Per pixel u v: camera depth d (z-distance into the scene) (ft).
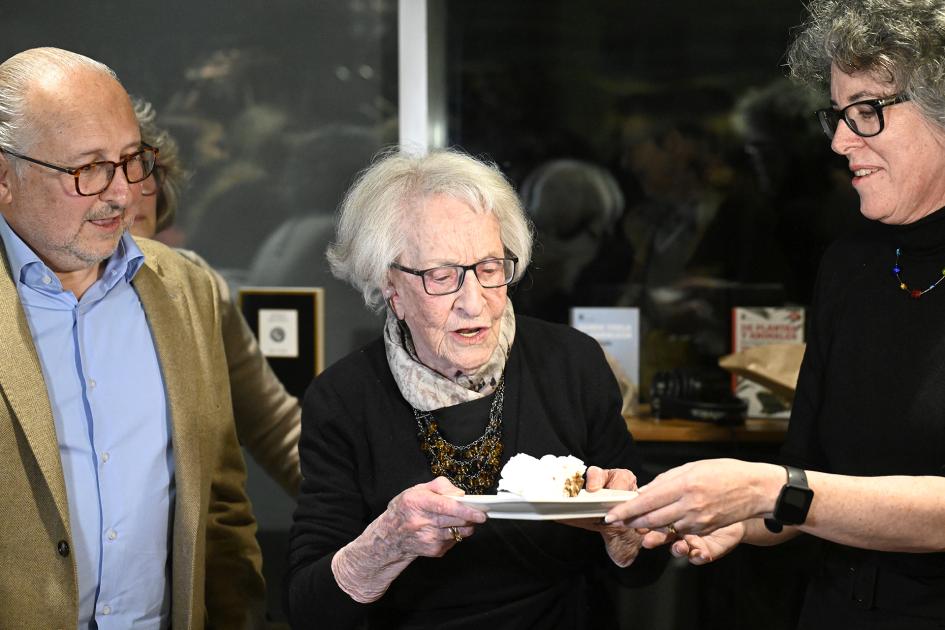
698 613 8.77
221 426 6.08
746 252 9.37
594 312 9.24
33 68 5.10
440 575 5.25
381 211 5.27
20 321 5.04
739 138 9.31
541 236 9.46
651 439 8.61
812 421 5.45
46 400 5.01
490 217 5.22
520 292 9.50
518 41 9.32
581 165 9.41
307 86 9.16
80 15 9.12
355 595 4.99
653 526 4.49
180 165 9.09
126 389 5.48
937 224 4.82
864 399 5.03
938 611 4.78
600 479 4.95
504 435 5.33
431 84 8.89
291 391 9.27
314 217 9.26
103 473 5.34
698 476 4.39
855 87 4.79
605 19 9.29
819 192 9.26
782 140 9.26
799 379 5.58
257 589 6.40
